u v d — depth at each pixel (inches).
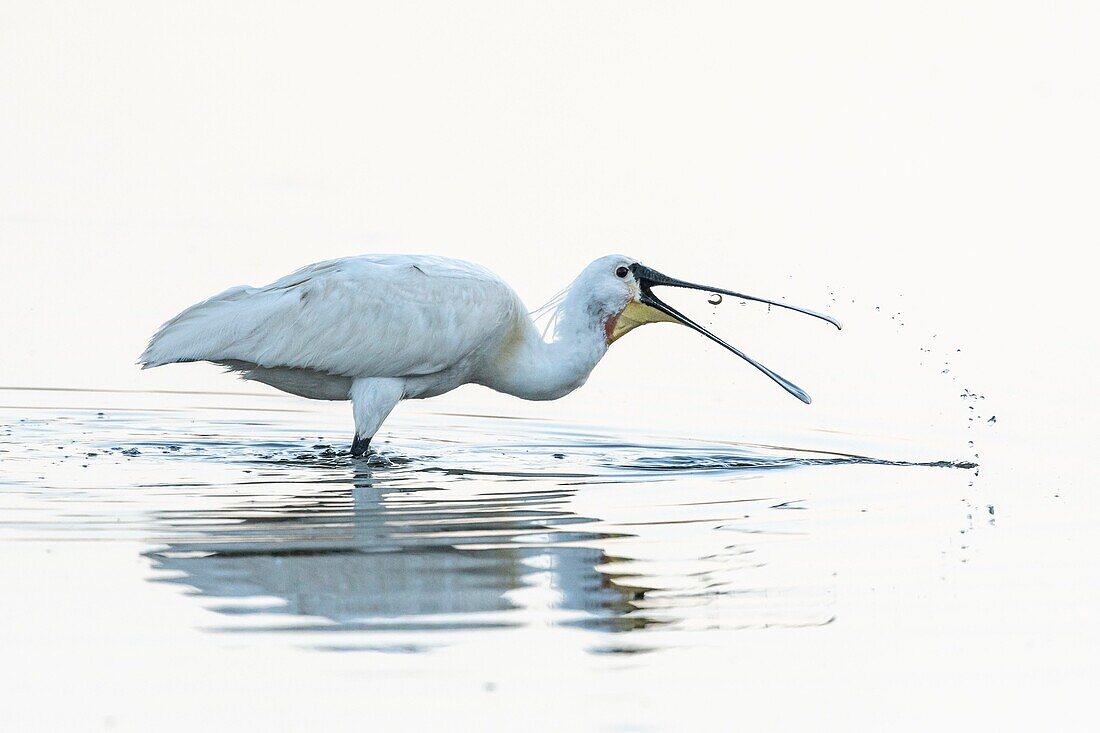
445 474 713.6
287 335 733.9
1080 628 508.4
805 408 894.4
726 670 469.4
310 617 496.4
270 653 467.8
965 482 711.7
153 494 653.9
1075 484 707.4
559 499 661.9
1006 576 558.3
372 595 518.6
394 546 576.1
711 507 651.5
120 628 483.2
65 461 724.7
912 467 747.4
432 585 531.8
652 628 499.5
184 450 763.4
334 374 748.0
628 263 788.0
